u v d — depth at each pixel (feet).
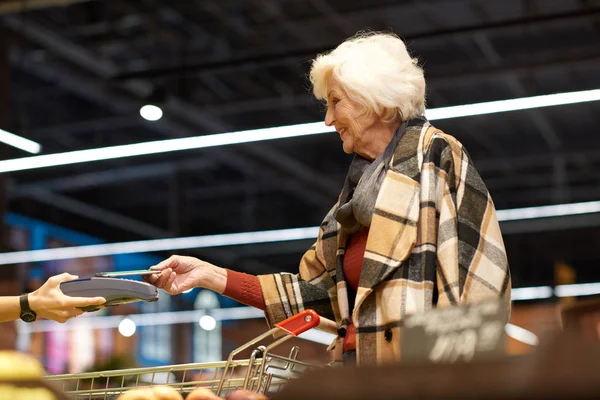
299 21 35.22
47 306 7.01
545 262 69.46
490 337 3.67
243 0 34.06
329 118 7.60
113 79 34.83
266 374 6.55
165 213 62.34
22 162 31.35
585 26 37.40
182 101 41.86
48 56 38.83
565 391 2.70
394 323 6.68
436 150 7.10
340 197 7.86
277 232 51.37
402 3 33.91
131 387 6.91
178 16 35.88
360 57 7.42
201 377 6.95
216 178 57.62
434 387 2.85
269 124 46.91
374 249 6.88
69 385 7.17
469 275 6.66
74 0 31.73
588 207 48.78
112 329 60.85
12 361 3.84
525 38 38.78
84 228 60.39
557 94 24.86
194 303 67.26
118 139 50.24
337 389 2.97
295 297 8.09
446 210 6.88
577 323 4.73
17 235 55.52
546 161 51.39
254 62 33.76
